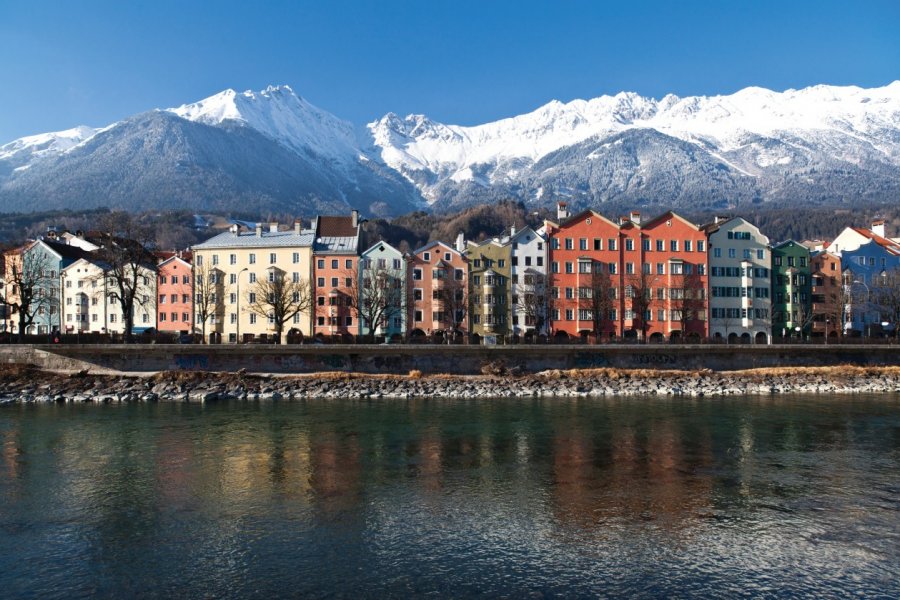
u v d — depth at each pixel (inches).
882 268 5856.3
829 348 4232.3
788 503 1635.1
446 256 5162.4
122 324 5457.7
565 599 1173.7
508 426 2593.5
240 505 1628.9
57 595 1189.7
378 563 1306.6
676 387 3718.0
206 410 3019.2
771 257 5472.4
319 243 5226.4
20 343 3998.5
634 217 5408.5
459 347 3865.7
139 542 1407.5
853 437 2373.3
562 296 5147.6
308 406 3147.1
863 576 1254.3
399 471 1921.8
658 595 1189.1
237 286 5142.7
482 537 1430.9
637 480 1828.2
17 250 5856.3
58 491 1738.4
